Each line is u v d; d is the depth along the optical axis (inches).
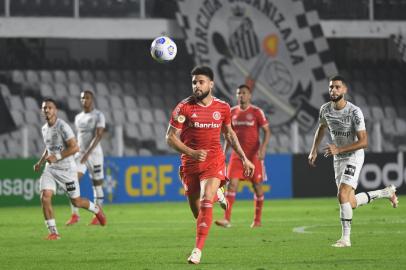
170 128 1176.8
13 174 2753.4
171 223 1990.7
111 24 3491.6
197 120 1176.8
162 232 1723.7
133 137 3533.5
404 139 3777.1
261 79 3614.7
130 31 3511.3
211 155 1182.3
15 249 1384.1
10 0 3506.4
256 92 3607.3
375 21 3695.9
